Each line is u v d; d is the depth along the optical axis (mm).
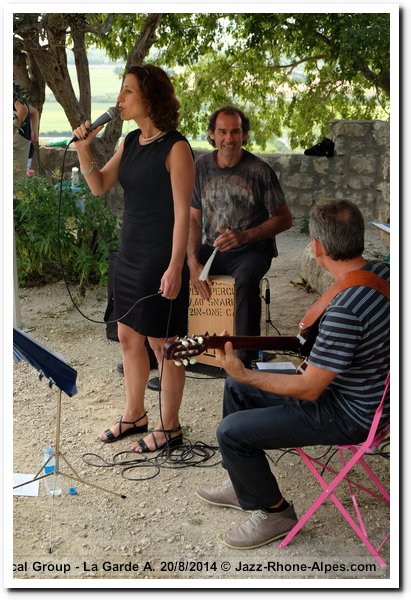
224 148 5102
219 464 4133
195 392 5082
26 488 3848
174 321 4074
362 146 10445
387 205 8820
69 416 4688
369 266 3105
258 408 3346
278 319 6512
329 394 3221
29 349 3334
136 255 4012
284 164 10633
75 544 3418
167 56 11398
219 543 3436
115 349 5805
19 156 7984
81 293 6922
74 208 7004
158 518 3625
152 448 4250
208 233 5348
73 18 7367
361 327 3010
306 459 3328
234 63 12219
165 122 3854
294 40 11570
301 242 9828
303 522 3350
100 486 3896
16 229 7031
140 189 3916
